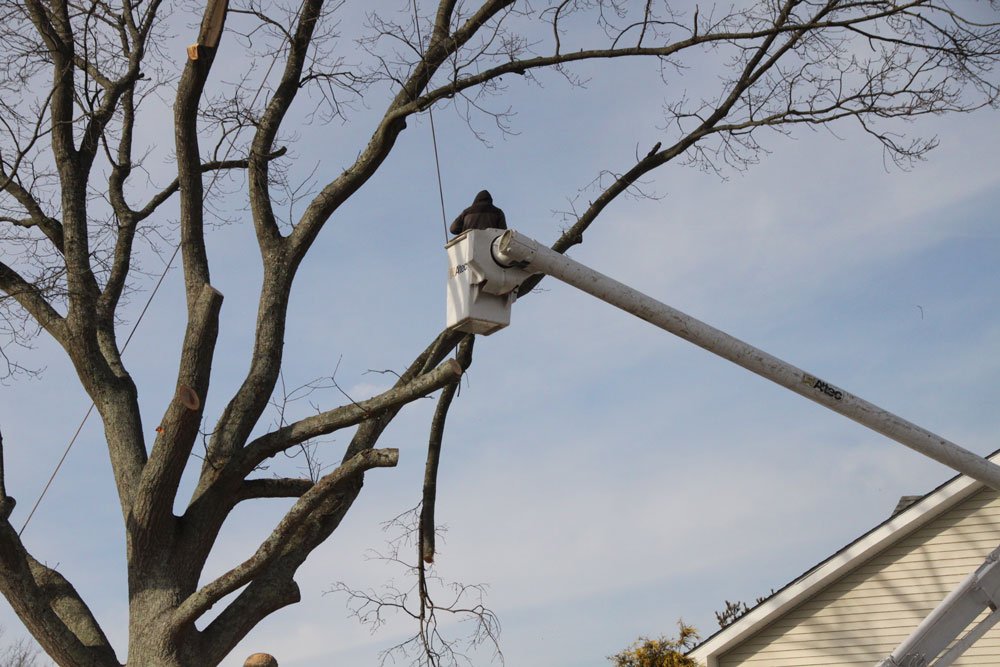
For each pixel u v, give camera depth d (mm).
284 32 16234
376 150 15469
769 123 17031
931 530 19234
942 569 18984
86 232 16281
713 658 19906
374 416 13758
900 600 19109
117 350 16484
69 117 16516
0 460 13547
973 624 18484
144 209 18469
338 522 15133
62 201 16312
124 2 18234
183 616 13070
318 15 16266
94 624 14031
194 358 13891
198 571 14164
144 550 13789
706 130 17266
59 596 14203
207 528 14211
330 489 12648
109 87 17688
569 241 17297
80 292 15695
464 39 16016
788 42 17172
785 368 10688
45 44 16453
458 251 9633
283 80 16594
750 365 10547
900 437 11250
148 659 13164
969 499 19125
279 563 14523
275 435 14336
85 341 15578
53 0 16516
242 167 18656
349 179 15555
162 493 13680
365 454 12516
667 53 16328
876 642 19031
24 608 13234
